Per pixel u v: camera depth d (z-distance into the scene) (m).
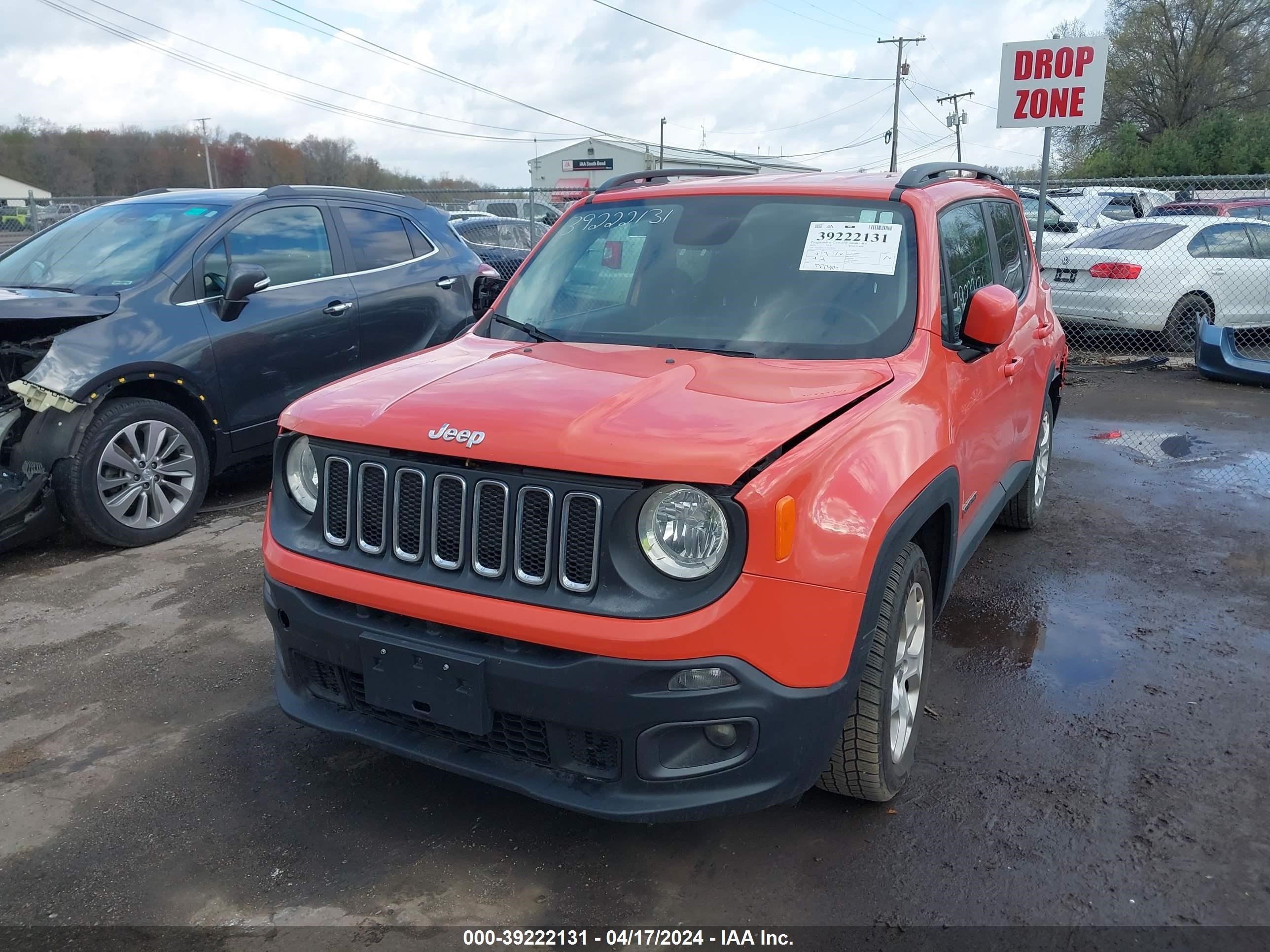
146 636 4.30
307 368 6.13
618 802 2.44
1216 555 5.23
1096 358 11.35
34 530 5.03
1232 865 2.74
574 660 2.38
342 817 3.01
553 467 2.39
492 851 2.84
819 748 2.51
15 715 3.64
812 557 2.39
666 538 2.35
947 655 4.09
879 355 3.17
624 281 3.65
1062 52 9.53
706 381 2.87
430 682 2.54
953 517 3.25
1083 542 5.45
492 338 3.66
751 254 3.56
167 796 3.12
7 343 5.14
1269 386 9.66
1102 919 2.54
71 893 2.67
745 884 2.68
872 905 2.60
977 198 4.41
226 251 5.81
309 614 2.75
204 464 5.65
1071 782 3.15
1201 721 3.54
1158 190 19.02
